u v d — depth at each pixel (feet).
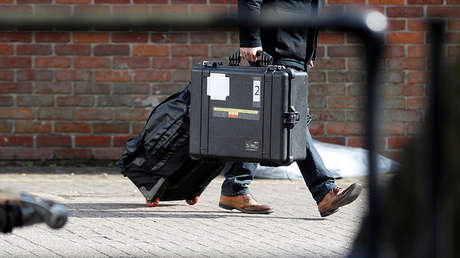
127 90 50.01
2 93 49.70
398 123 50.11
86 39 49.49
